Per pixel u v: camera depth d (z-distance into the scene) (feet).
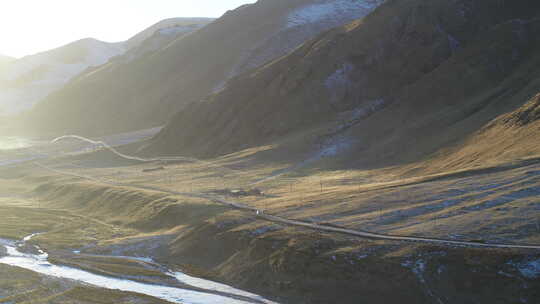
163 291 161.68
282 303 151.74
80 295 151.94
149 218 265.13
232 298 155.53
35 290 155.12
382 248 157.07
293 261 164.04
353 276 150.51
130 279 174.19
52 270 183.93
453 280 138.62
